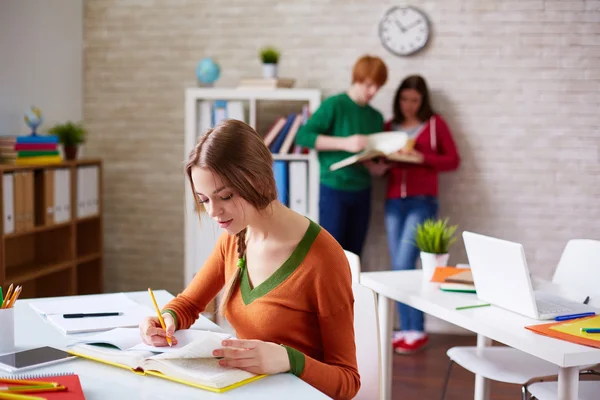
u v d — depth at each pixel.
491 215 4.79
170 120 4.93
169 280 5.02
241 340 1.62
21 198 3.89
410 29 4.68
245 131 1.69
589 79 4.66
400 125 4.67
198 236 4.52
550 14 4.64
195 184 1.69
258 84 4.46
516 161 4.74
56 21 4.69
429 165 4.53
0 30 4.16
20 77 4.35
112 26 4.94
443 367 4.18
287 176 4.54
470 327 2.31
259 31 4.81
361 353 2.11
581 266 3.00
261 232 1.79
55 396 1.43
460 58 4.71
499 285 2.43
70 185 4.39
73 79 4.89
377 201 4.84
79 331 1.93
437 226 3.03
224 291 1.86
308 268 1.74
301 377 1.63
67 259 4.45
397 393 3.74
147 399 1.46
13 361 1.67
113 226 5.06
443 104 4.74
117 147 5.00
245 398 1.47
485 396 2.75
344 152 4.42
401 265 4.60
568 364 1.97
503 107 4.71
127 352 1.69
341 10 4.74
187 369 1.57
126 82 4.96
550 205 4.75
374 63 4.35
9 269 4.13
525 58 4.68
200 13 4.85
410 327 4.55
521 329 2.19
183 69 4.89
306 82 4.80
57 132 4.50
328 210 4.47
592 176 4.71
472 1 4.67
